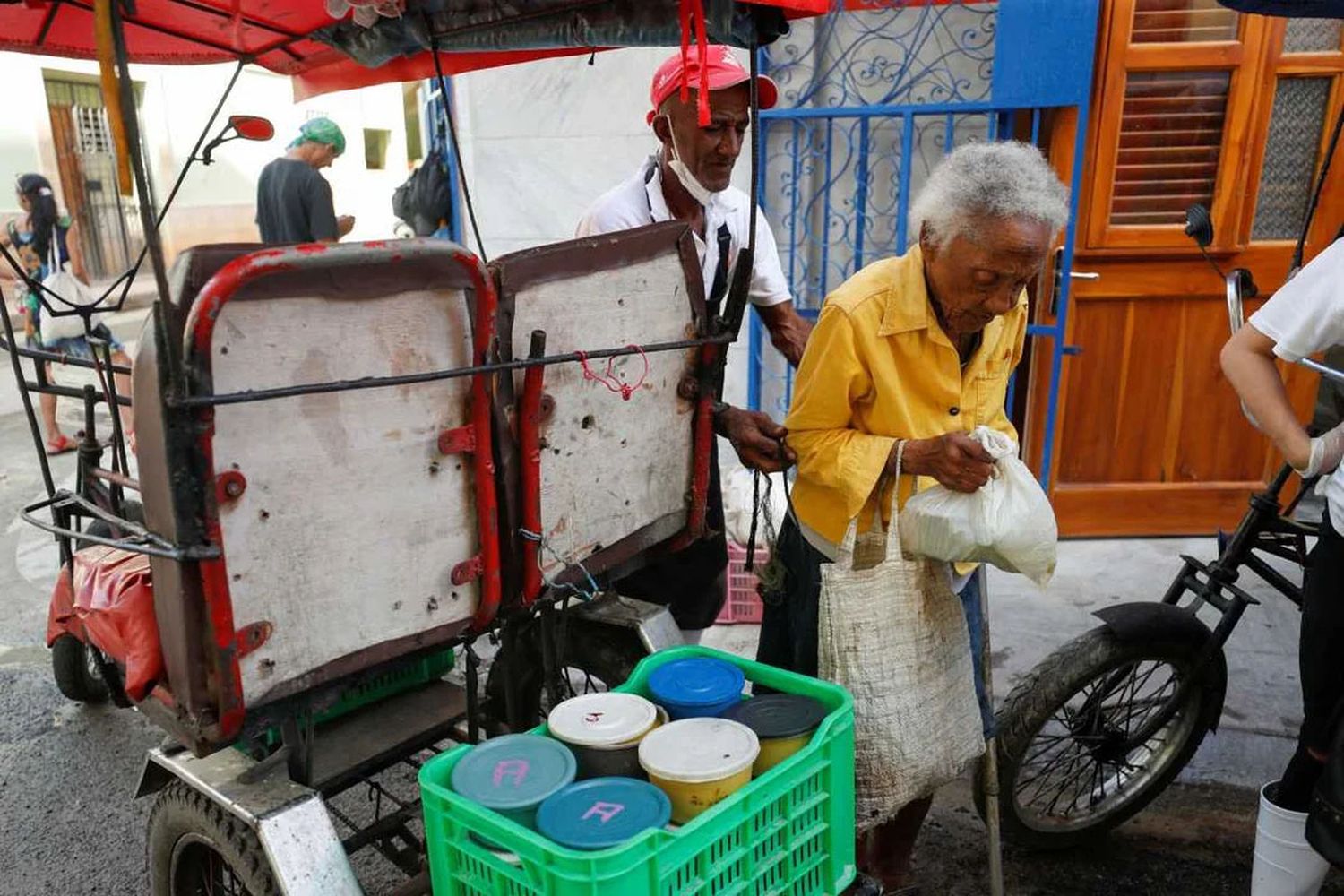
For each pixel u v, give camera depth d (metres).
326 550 1.42
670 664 1.74
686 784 1.34
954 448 1.62
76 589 1.62
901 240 3.99
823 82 4.05
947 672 1.84
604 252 1.66
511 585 1.70
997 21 3.69
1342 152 3.83
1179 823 2.62
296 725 1.64
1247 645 3.37
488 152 4.34
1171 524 4.26
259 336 1.27
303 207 5.38
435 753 2.87
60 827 2.83
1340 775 1.69
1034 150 1.61
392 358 1.42
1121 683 2.51
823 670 1.75
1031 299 4.05
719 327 1.91
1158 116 3.82
